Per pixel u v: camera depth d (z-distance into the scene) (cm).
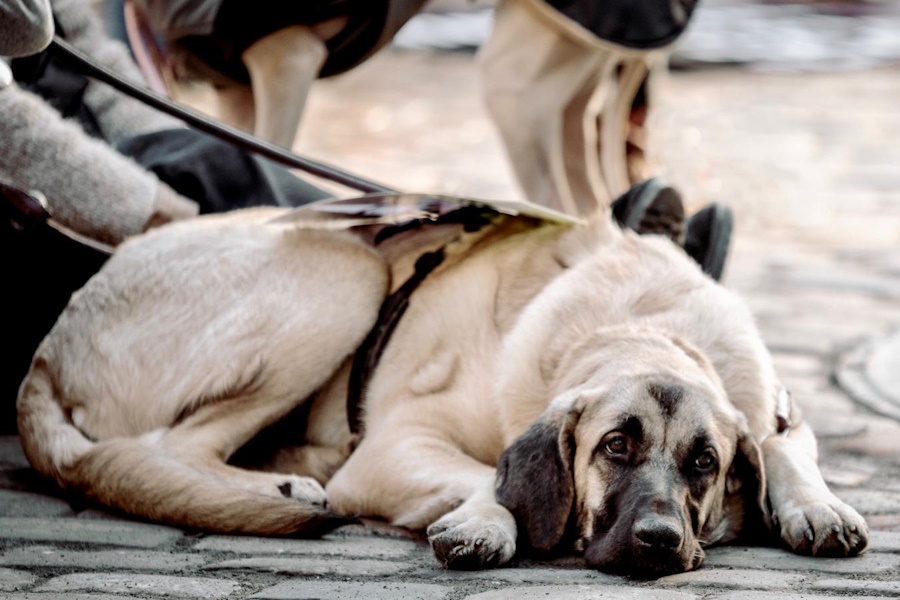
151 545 398
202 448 453
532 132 704
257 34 637
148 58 713
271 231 489
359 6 650
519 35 695
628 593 344
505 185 1218
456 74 2128
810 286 880
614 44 667
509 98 701
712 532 389
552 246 474
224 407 462
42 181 507
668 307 437
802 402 609
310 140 1454
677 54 2250
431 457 434
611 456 378
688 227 532
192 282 475
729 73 2166
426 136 1523
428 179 1236
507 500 389
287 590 351
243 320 466
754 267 944
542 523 381
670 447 374
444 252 479
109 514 434
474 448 448
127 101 631
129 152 589
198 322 469
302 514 406
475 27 2764
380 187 543
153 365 467
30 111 507
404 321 473
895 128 1619
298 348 466
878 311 807
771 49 2466
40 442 457
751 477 393
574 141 755
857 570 370
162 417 464
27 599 338
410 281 476
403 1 661
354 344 475
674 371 393
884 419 578
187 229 496
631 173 789
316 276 473
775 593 345
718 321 434
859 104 1834
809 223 1091
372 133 1527
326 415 486
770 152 1346
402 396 463
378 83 2003
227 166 574
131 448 431
